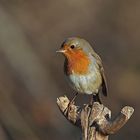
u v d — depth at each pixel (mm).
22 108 16609
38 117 16297
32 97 16891
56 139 15859
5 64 17234
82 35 19609
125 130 16375
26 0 19312
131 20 20141
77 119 7996
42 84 17344
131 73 18906
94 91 10211
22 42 17688
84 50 10000
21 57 17453
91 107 7926
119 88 18453
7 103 15891
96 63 10102
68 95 17719
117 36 19812
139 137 16359
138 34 19938
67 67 10031
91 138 7824
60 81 18125
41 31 19219
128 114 7539
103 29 19859
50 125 16188
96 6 20109
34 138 15398
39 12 19469
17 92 16875
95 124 7824
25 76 17219
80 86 10070
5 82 16969
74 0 19875
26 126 15414
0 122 15281
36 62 17766
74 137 15820
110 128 7684
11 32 17656
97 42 19562
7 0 18609
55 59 18750
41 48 18906
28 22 19078
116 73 18844
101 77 10227
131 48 19609
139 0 20391
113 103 18062
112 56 19297
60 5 19812
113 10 20203
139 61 19328
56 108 16656
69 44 9961
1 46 17312
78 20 19828
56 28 19516
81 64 9945
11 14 18469
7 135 15117
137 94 18375
